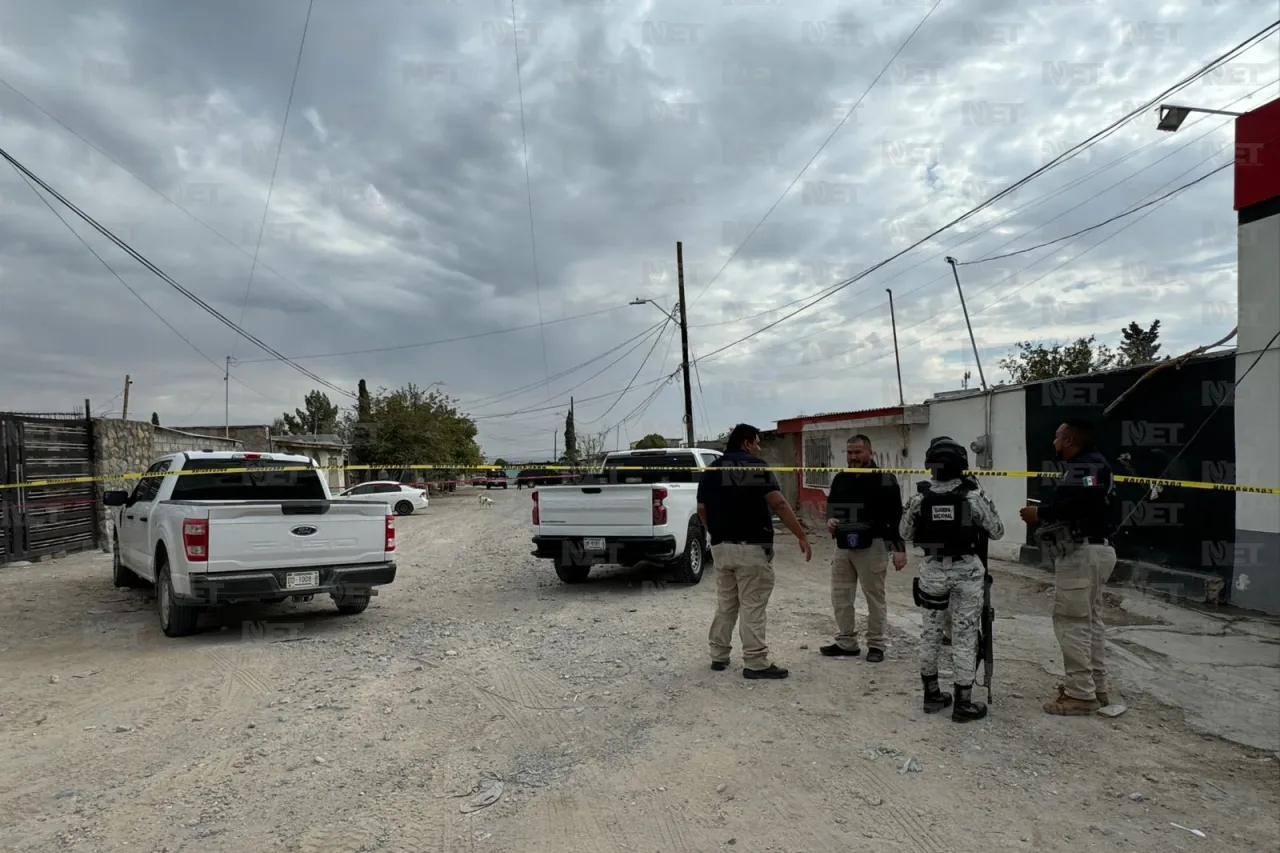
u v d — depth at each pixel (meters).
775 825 3.51
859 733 4.57
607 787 3.96
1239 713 4.81
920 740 4.43
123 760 4.45
